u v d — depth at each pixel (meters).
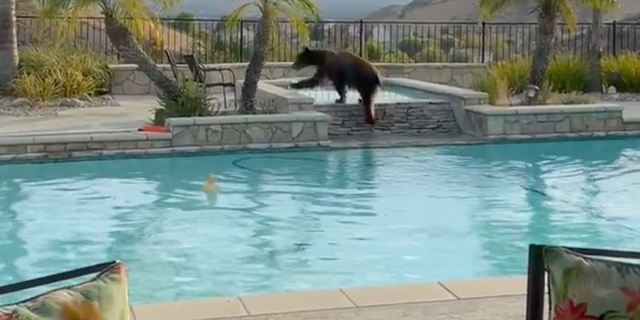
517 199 8.09
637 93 15.95
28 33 16.50
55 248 6.36
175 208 7.62
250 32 17.66
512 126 11.76
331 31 18.25
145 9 11.62
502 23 18.47
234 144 10.59
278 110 11.80
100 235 6.71
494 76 14.11
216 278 5.64
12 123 11.54
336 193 8.27
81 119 12.03
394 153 10.63
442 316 3.80
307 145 10.84
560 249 2.23
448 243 6.54
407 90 14.60
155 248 6.36
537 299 2.38
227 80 16.39
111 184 8.63
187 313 3.82
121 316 2.00
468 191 8.43
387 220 7.22
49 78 13.75
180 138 10.35
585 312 2.10
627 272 2.12
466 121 12.16
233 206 7.70
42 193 8.19
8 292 2.36
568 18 13.78
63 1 11.46
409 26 18.73
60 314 1.91
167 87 11.56
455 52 18.64
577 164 9.98
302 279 5.62
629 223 7.22
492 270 5.87
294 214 7.41
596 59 15.92
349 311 3.86
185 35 17.44
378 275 5.72
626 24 18.30
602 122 12.05
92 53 15.87
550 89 13.98
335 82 12.20
